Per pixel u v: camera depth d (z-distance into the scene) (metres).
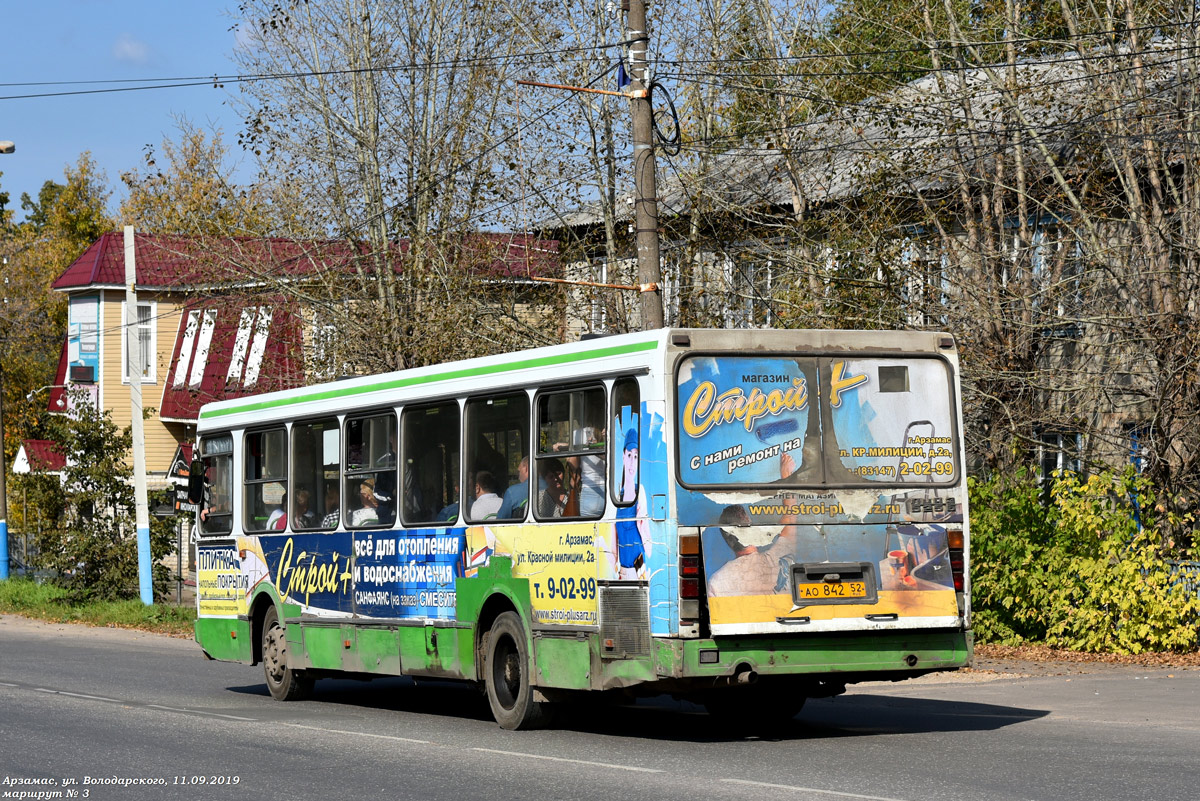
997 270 21.88
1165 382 19.23
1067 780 8.88
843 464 11.02
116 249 44.62
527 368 12.10
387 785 9.34
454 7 29.52
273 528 15.85
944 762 9.80
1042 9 23.67
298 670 15.55
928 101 22.48
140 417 31.17
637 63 18.09
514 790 8.98
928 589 11.09
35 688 17.06
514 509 12.14
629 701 15.04
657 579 10.50
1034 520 18.69
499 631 12.30
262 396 16.23
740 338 10.88
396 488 13.75
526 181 26.33
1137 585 17.33
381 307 28.05
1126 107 21.08
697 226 24.62
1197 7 21.05
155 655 22.83
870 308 21.73
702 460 10.62
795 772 9.44
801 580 10.71
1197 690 14.47
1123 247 20.59
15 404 60.38
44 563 33.34
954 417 11.41
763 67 24.92
